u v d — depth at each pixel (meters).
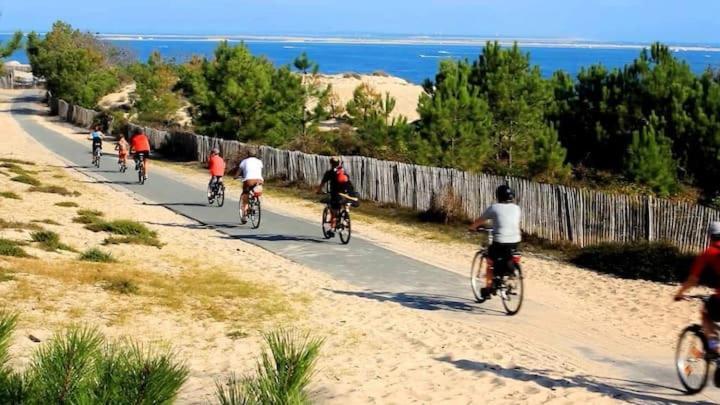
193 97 53.12
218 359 10.77
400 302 15.12
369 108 56.78
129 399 3.50
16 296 12.71
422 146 31.95
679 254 18.06
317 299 15.20
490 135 35.19
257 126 48.81
